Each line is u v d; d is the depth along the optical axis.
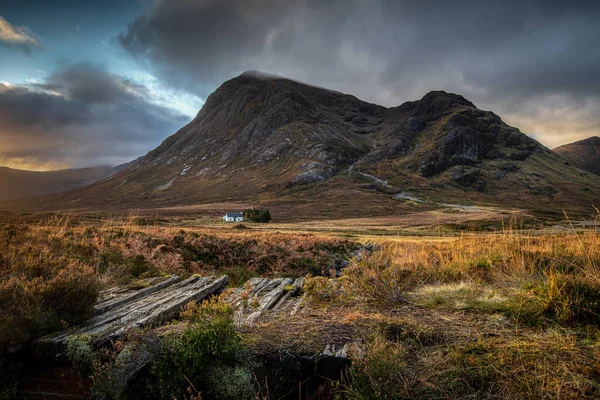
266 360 3.15
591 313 3.30
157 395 3.13
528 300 3.93
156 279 7.29
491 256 6.60
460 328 3.38
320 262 13.33
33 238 8.60
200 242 12.38
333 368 2.99
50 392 3.55
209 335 3.15
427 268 6.32
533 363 2.62
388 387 2.54
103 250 8.56
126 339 3.70
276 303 5.43
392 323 3.56
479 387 2.52
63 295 4.45
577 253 5.55
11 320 3.67
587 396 2.25
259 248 13.12
